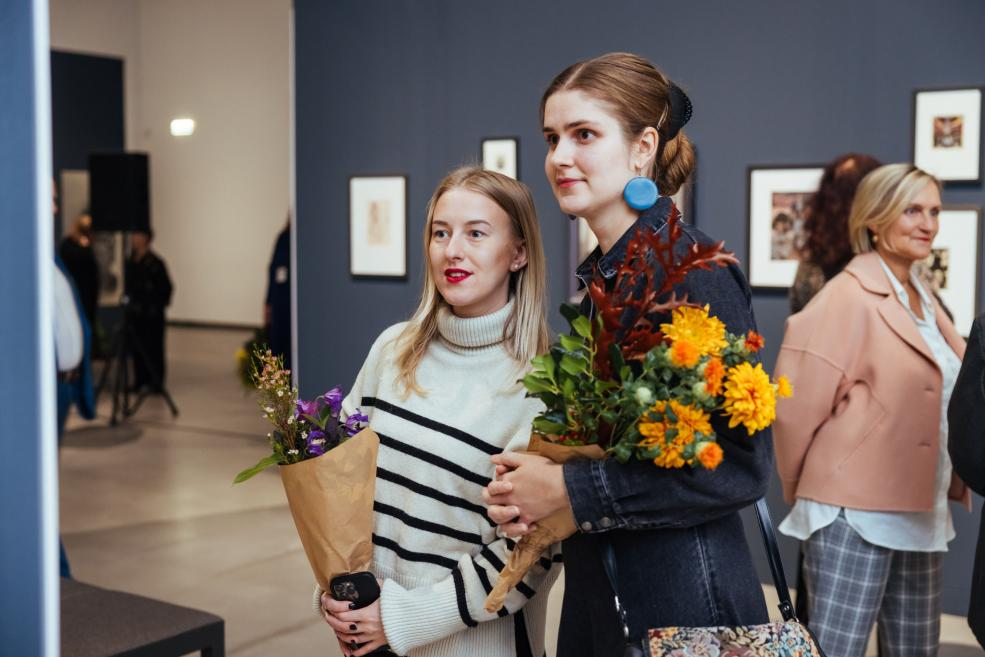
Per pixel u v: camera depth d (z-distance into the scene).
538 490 1.56
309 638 4.16
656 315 1.55
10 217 1.97
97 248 13.07
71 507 6.34
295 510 1.88
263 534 5.73
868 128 4.43
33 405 1.94
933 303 3.31
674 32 4.82
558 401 1.57
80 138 13.77
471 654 1.95
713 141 4.76
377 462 2.00
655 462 1.45
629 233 1.65
